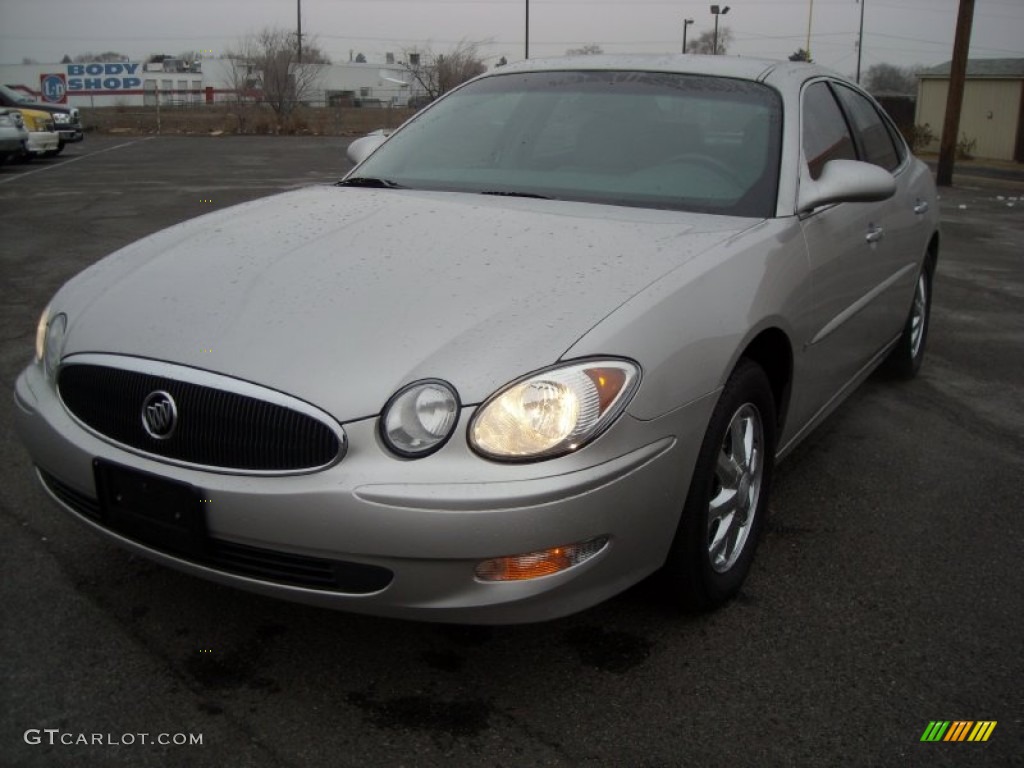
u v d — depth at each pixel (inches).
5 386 185.9
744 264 107.7
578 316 91.4
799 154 129.2
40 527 127.6
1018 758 87.4
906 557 126.3
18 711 90.7
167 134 1400.1
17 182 597.3
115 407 94.6
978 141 1203.2
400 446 84.0
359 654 101.3
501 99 150.3
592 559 89.0
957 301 294.2
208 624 105.9
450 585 84.9
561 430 84.8
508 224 113.5
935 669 101.0
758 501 116.1
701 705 94.1
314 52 2233.0
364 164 149.7
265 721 90.4
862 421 181.0
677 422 93.7
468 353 86.8
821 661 101.9
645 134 134.4
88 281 112.4
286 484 85.6
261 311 95.0
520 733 89.5
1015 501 145.3
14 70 2282.2
